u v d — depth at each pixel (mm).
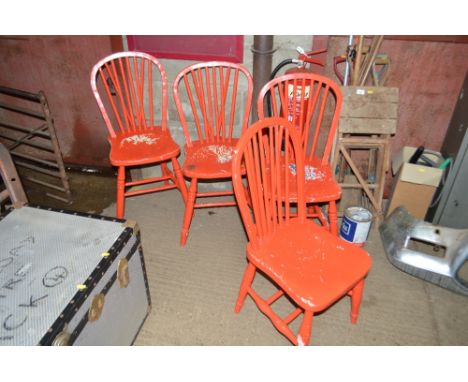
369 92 1828
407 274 1823
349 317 1587
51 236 1212
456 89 1972
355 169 1974
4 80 2443
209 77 2006
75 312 979
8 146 2779
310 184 1619
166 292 1687
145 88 2141
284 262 1241
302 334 1187
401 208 1932
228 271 1818
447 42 1845
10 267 1085
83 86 2352
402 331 1530
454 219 2014
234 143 1971
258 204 1254
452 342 1489
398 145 2229
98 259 1118
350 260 1252
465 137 1789
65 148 2688
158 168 2463
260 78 1885
